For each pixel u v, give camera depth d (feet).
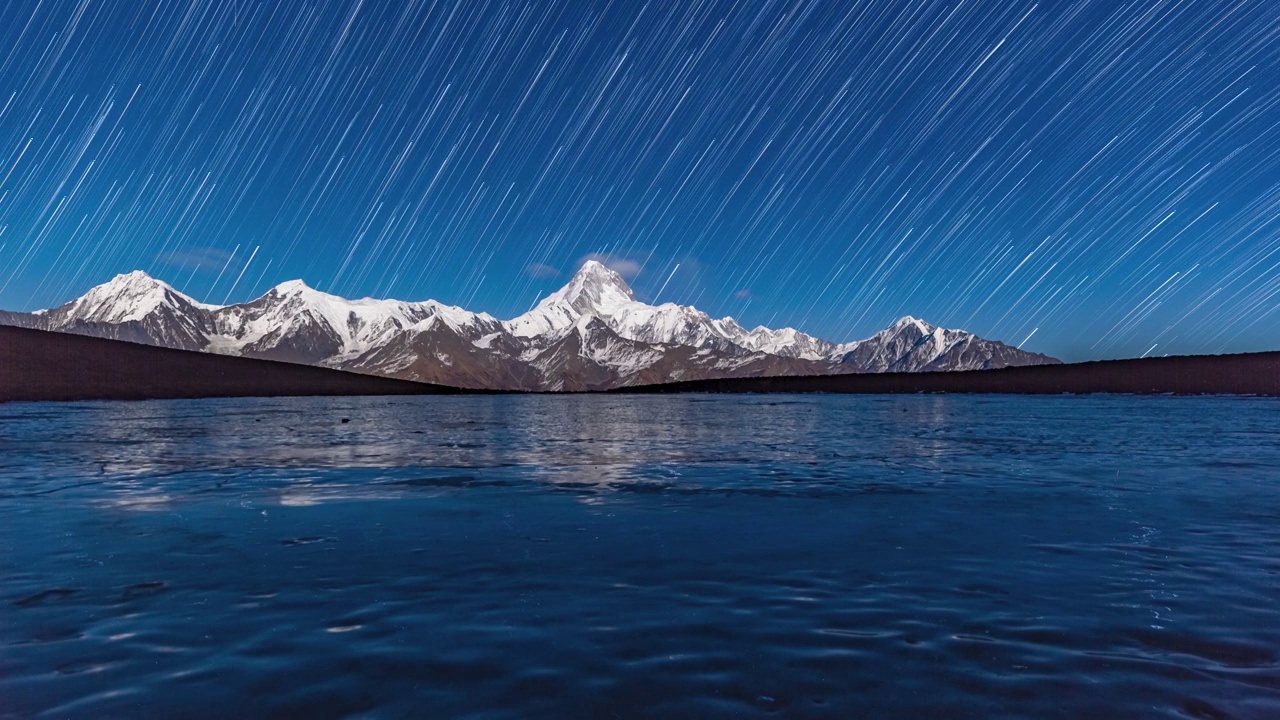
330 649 18.10
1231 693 15.49
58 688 15.79
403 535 31.53
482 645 18.38
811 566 26.17
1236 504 39.37
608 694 15.58
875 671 16.75
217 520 35.01
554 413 169.68
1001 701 15.19
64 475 51.52
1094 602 21.75
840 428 106.93
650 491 44.60
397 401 267.18
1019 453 67.97
